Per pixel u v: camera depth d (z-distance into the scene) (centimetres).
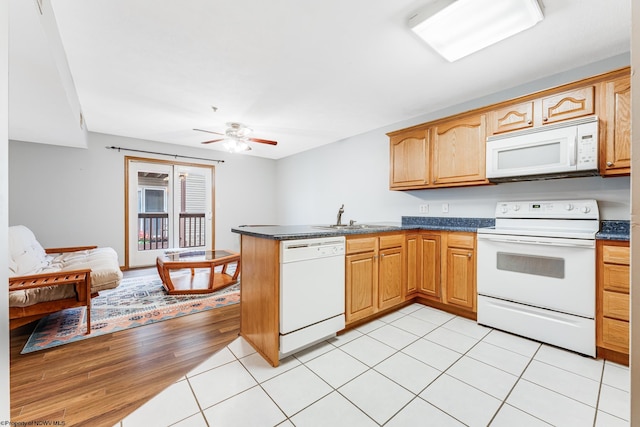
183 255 393
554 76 254
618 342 189
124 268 466
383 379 176
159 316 275
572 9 174
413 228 297
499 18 178
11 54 179
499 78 261
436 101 315
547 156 225
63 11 176
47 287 224
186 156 527
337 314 227
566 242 206
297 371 185
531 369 186
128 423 141
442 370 185
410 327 251
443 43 203
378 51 220
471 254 262
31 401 156
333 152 488
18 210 391
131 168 474
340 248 229
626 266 187
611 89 203
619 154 200
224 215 575
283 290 193
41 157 404
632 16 48
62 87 222
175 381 175
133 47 215
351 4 173
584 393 162
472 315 268
